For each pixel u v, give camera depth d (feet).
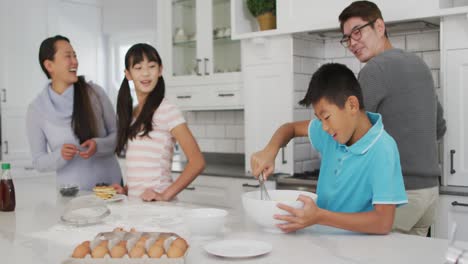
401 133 6.53
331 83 4.48
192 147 6.91
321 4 9.60
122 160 13.82
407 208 6.56
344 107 4.48
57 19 16.34
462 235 8.11
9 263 3.95
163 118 6.90
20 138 15.67
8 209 6.06
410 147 6.53
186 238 4.59
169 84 12.95
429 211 6.81
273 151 5.53
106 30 17.48
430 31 9.72
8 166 6.12
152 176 6.95
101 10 17.56
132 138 7.01
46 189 7.86
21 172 15.42
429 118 6.66
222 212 4.75
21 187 8.07
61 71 8.27
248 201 4.68
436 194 6.82
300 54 10.50
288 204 4.49
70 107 8.49
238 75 11.54
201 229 4.50
